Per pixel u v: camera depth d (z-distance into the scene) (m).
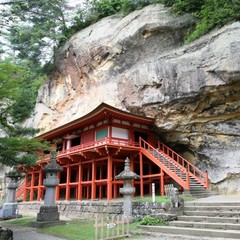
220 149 19.53
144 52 24.66
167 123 20.86
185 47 20.72
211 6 22.12
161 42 24.23
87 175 26.38
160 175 18.53
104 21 30.19
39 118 33.41
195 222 10.62
